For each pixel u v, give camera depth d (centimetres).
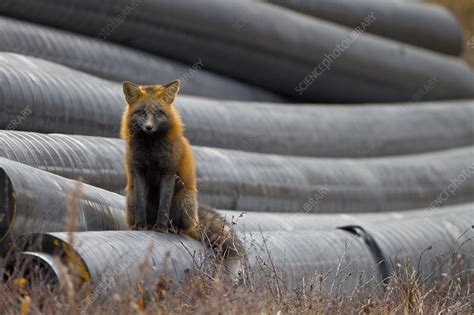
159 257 1934
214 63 4138
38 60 2909
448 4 7781
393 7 5291
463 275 2769
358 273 2569
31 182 1941
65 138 2444
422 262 2794
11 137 2209
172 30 3831
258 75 4338
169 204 2155
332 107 4206
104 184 2473
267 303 1834
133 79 3638
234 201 3073
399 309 2064
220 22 3978
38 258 1780
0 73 2473
